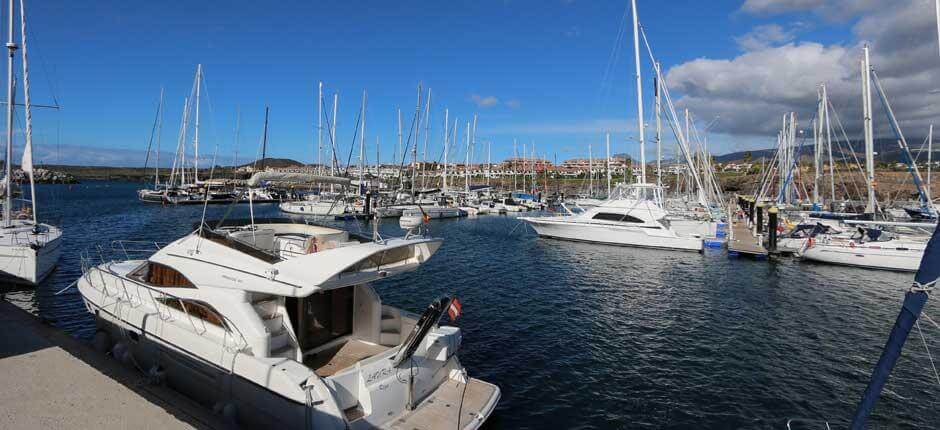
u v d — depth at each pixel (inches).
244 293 298.0
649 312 657.6
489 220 2130.9
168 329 326.0
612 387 421.4
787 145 2242.9
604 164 4133.9
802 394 415.2
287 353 299.3
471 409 295.7
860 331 587.8
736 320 626.8
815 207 1792.6
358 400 270.8
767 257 1121.4
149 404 227.6
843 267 1022.4
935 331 591.5
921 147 1368.1
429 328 288.0
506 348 508.4
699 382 435.2
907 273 961.5
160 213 2063.2
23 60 751.1
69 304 622.2
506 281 843.4
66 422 207.8
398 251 319.3
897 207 1664.6
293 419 255.1
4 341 303.6
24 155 748.0
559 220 1402.6
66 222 1652.3
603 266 1012.5
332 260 277.3
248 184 343.0
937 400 406.9
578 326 587.8
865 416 178.1
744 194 3472.0
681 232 1523.1
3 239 730.2
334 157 2266.2
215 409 288.8
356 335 351.6
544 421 362.6
